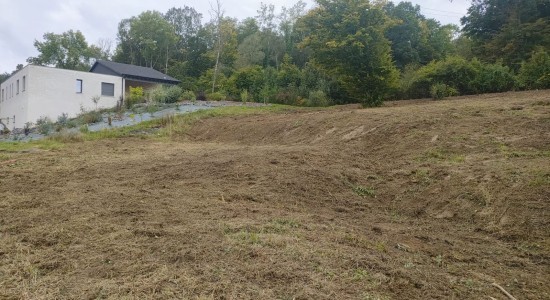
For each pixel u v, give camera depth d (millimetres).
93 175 7062
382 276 3033
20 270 3207
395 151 7281
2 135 19406
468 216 4777
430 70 18219
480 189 5031
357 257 3359
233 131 12633
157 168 7387
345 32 15211
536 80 15492
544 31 23859
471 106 8797
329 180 6184
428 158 6566
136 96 22828
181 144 11500
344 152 7711
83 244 3730
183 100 22469
